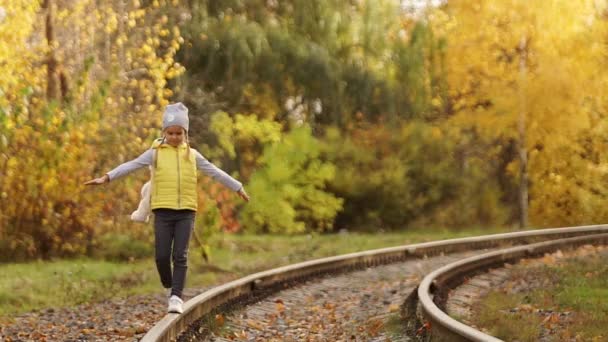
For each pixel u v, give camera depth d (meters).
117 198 20.97
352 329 10.30
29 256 19.42
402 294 13.67
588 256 18.77
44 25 21.56
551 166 36.97
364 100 33.41
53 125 19.08
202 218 20.48
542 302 11.66
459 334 7.96
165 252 8.68
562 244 23.30
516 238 27.30
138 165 8.47
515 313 10.66
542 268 16.89
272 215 30.30
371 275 18.00
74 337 9.16
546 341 8.74
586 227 30.80
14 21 18.08
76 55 22.22
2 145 18.22
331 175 31.91
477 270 18.06
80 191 20.14
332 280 16.75
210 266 18.45
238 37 29.94
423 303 10.14
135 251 20.72
